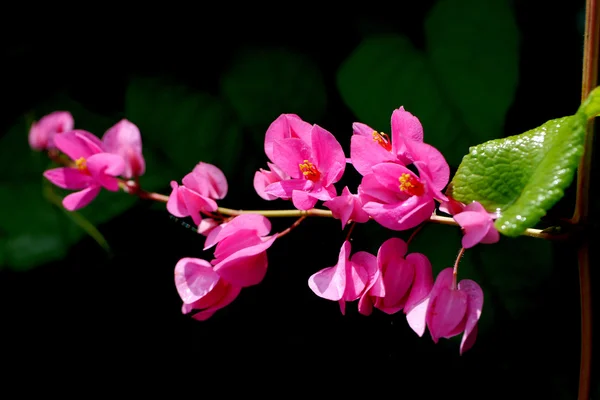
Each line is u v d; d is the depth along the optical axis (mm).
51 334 883
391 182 583
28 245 859
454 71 795
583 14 858
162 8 925
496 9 800
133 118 876
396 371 796
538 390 780
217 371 851
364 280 587
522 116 841
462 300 577
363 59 813
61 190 864
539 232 585
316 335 825
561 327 794
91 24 934
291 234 837
